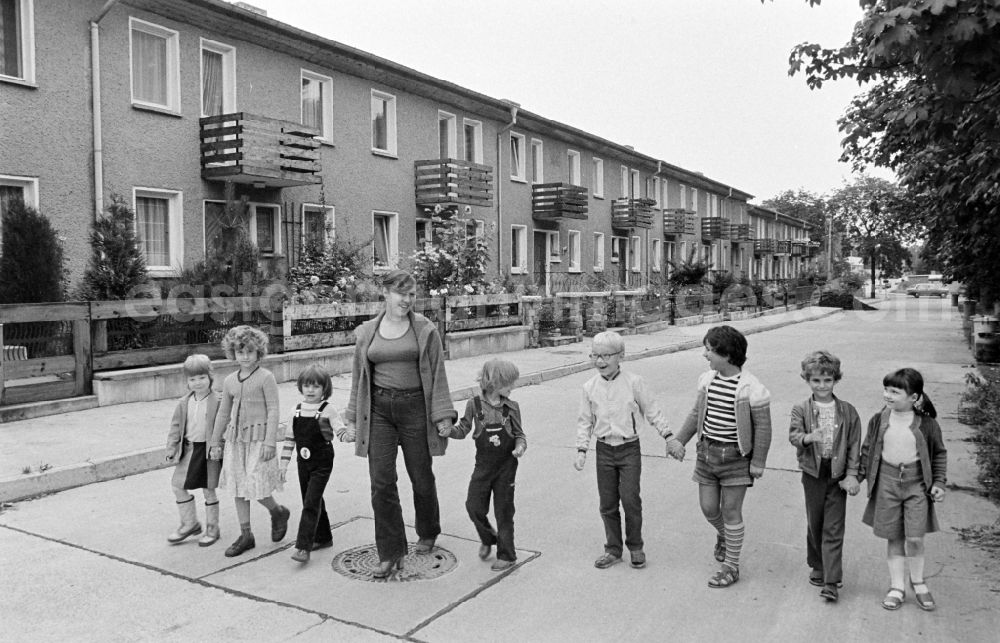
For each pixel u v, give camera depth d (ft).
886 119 30.45
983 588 15.29
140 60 47.16
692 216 133.59
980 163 24.40
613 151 106.42
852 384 46.03
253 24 52.01
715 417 15.65
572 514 20.51
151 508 21.15
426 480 16.84
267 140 49.75
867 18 16.74
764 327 100.99
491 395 16.48
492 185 81.87
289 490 22.91
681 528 19.27
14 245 34.88
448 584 15.61
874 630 13.47
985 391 31.81
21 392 30.71
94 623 13.87
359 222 63.72
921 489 14.35
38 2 40.78
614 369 16.42
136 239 38.96
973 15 15.44
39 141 41.06
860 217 210.79
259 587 15.48
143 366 35.12
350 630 13.53
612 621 13.88
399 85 67.10
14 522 19.88
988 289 53.21
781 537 18.58
